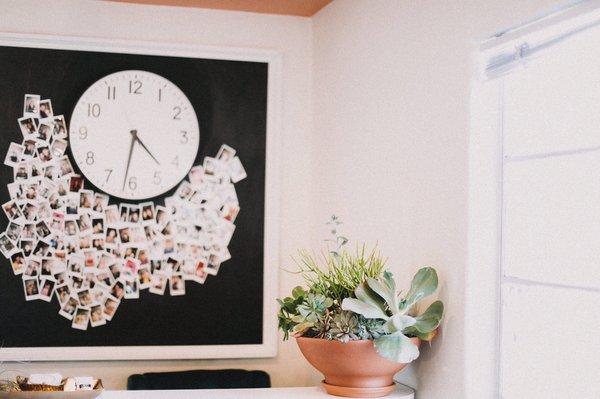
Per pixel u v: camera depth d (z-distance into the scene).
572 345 1.96
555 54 1.88
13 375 3.28
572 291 1.96
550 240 2.04
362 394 2.33
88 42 3.36
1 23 3.31
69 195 3.34
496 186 2.22
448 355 2.27
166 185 3.42
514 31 2.03
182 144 3.45
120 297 3.36
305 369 3.51
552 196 2.04
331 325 2.29
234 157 3.48
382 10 2.82
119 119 3.39
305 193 3.56
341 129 3.20
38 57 3.33
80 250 3.34
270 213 3.50
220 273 3.45
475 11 2.19
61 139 3.34
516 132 2.19
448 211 2.30
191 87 3.46
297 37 3.57
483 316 2.20
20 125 3.31
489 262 2.21
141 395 2.44
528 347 2.10
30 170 3.32
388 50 2.76
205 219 3.45
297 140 3.56
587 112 1.95
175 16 3.46
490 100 2.22
